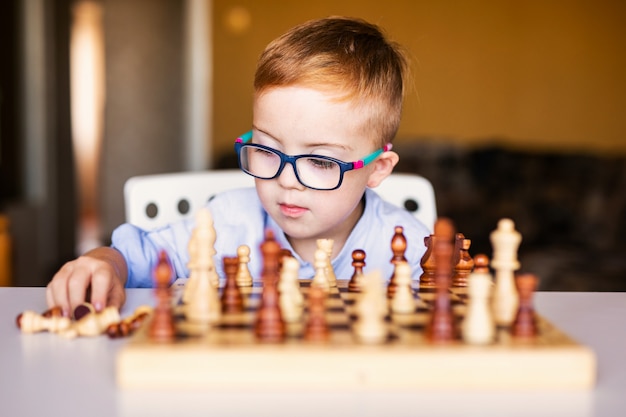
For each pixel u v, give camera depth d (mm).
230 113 6691
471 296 763
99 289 995
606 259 4617
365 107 1251
